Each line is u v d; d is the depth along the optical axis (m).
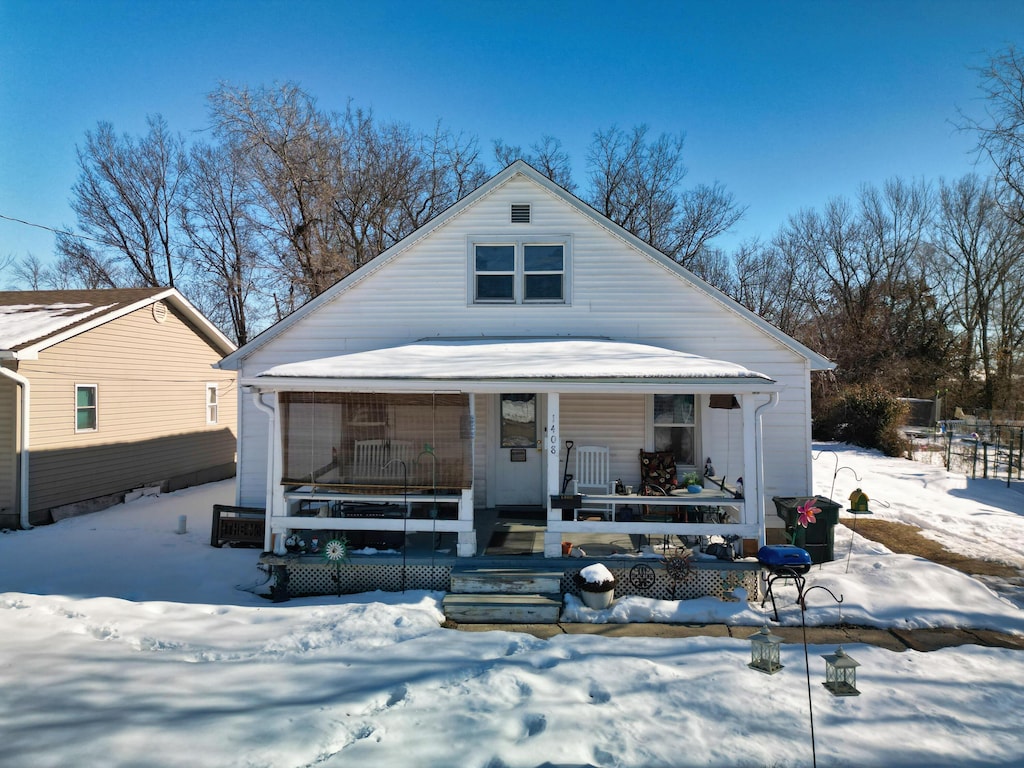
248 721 4.29
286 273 24.88
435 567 7.92
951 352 31.94
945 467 18.52
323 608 7.08
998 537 10.65
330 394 8.22
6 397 11.87
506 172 10.48
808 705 4.91
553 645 6.19
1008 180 23.31
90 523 12.25
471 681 5.19
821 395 29.80
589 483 10.30
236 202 29.89
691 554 7.98
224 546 10.33
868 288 36.44
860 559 8.80
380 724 4.40
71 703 4.55
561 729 4.42
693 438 10.51
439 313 10.56
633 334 10.43
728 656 5.92
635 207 32.47
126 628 6.38
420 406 8.18
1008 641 6.48
